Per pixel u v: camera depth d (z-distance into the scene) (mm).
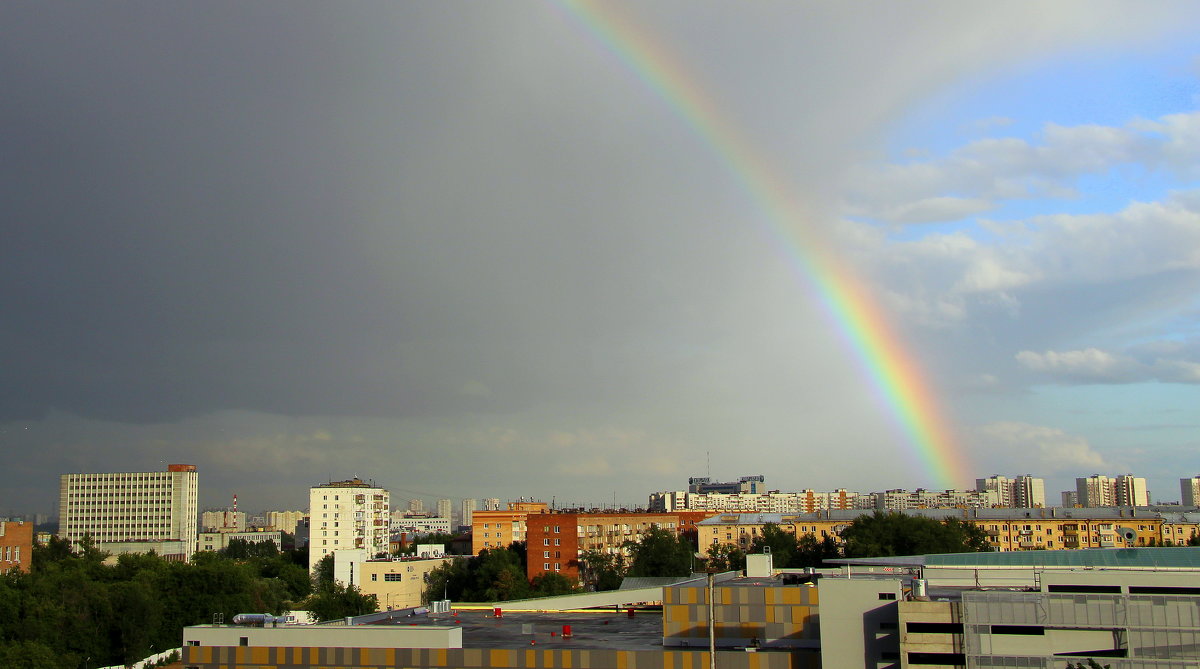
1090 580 66062
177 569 171250
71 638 141750
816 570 86312
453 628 76375
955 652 61906
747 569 93750
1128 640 58438
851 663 67125
